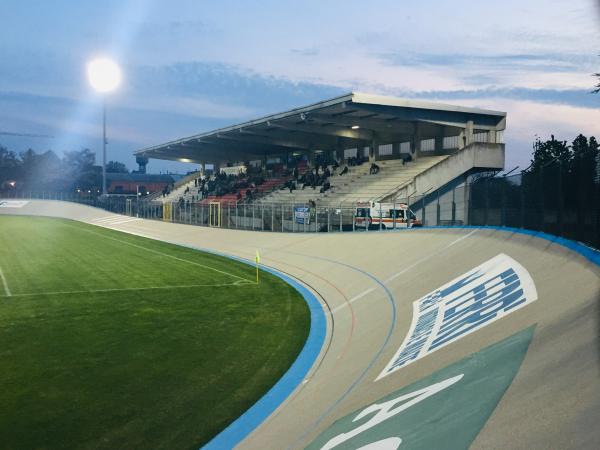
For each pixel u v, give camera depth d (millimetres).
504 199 19719
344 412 8227
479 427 5684
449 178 37312
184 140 59750
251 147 61656
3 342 13312
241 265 27656
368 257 23453
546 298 9820
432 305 13609
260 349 12977
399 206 31938
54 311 16641
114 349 12844
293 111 39406
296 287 21344
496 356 7738
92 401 9758
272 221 39188
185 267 26672
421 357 9508
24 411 9305
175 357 12289
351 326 14836
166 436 8438
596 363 5828
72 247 35719
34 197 106000
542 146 46188
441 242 21109
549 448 4691
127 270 25391
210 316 16234
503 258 15172
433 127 43125
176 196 76500
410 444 6074
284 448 7629
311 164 54938
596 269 10125
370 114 38406
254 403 9727
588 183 12781
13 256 30359
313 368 11641
